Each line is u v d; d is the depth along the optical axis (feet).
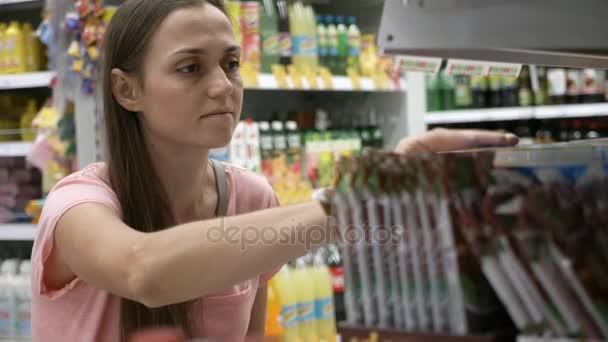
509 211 2.19
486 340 2.16
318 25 12.53
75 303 4.43
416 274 2.26
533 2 3.18
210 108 4.19
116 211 4.09
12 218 11.35
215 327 4.65
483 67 4.48
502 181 2.23
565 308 2.15
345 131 12.98
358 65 12.90
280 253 3.18
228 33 4.25
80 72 9.64
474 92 14.57
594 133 14.73
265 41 11.36
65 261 3.84
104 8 9.49
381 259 2.30
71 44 9.74
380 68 12.87
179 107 4.19
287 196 11.18
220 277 3.21
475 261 2.21
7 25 12.28
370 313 2.32
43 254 4.00
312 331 9.29
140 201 4.46
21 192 11.68
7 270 11.12
